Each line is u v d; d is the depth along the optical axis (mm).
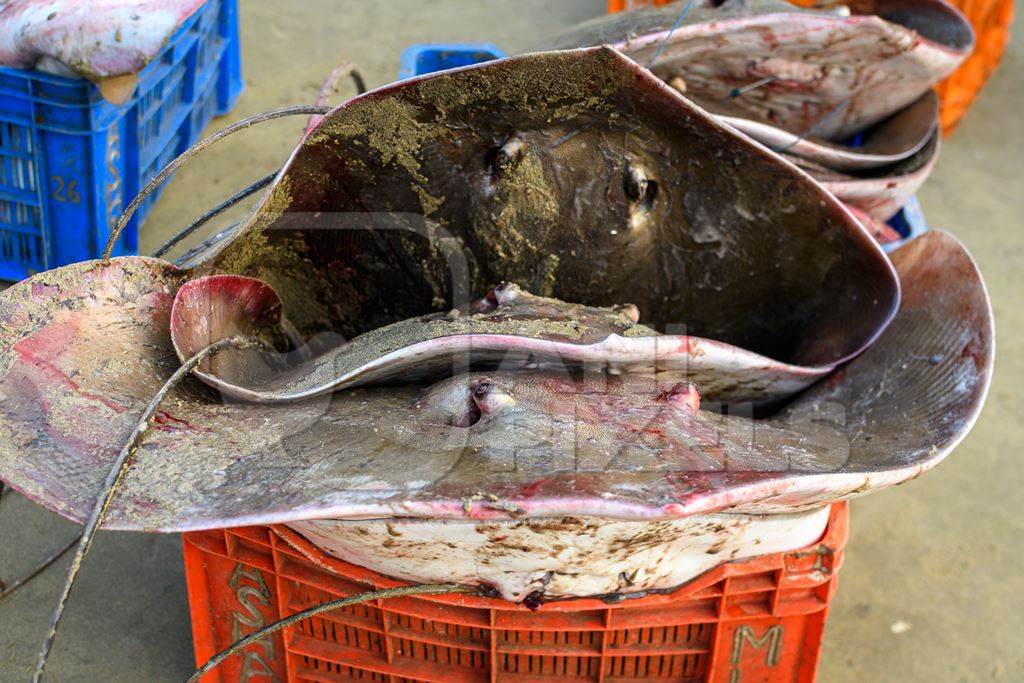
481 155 1685
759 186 1714
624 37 2193
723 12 2340
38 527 2049
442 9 4152
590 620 1549
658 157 1689
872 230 2402
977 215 3467
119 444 1425
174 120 2834
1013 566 2277
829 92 2498
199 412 1527
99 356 1561
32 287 1541
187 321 1638
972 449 2594
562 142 1660
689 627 1599
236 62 3332
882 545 2301
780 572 1565
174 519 1285
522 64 1539
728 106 2506
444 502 1229
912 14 3066
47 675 1788
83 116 2238
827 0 3195
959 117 3807
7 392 1436
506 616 1543
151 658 1843
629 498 1225
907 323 1895
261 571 1608
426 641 1584
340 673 1668
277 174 1687
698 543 1477
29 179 2322
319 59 3703
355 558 1498
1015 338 2953
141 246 2699
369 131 1660
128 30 2088
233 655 1693
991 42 3619
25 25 2102
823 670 1988
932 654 2053
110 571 1994
